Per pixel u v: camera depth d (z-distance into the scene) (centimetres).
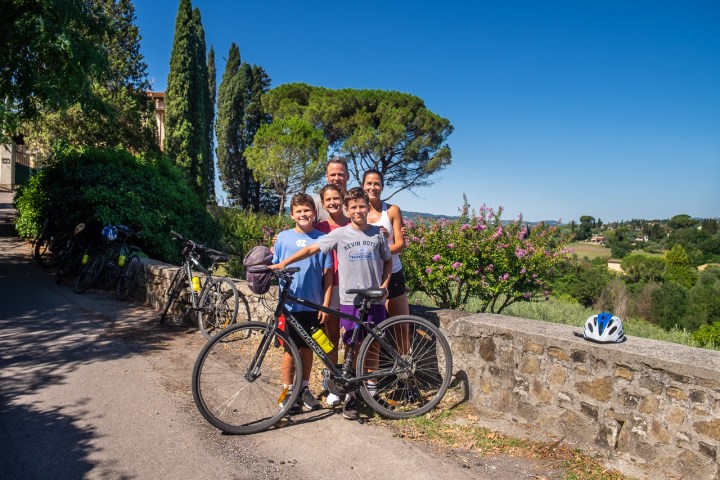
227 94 4084
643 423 305
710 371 278
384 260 394
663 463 296
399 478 300
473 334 407
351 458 322
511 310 1075
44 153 1933
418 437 354
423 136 3678
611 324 330
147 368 473
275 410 382
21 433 340
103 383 432
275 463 314
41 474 291
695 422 284
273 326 377
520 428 363
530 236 727
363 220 381
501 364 387
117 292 771
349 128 3647
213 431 353
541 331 369
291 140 3108
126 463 307
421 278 686
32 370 460
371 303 381
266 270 372
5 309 677
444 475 304
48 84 923
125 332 594
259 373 378
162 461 311
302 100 3894
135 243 950
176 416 374
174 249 1001
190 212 1112
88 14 955
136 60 2150
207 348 356
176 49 2984
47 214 1048
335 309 413
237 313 591
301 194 398
